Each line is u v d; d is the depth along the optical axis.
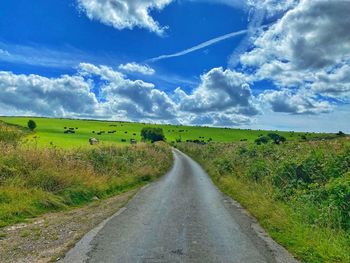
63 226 11.02
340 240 8.99
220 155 40.62
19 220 11.74
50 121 163.50
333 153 16.28
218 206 15.39
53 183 15.80
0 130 20.16
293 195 14.19
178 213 13.43
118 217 12.45
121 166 25.16
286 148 23.17
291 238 9.79
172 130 175.38
